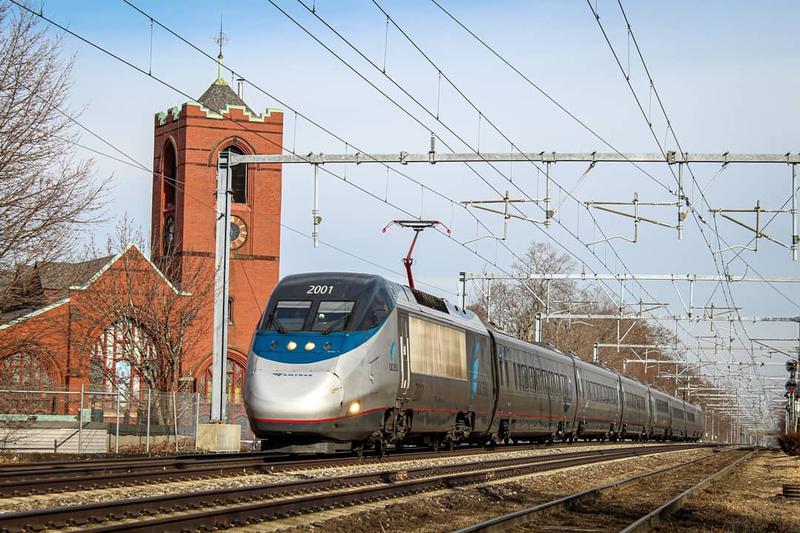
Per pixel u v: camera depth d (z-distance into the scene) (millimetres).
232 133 71312
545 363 47062
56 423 41125
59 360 57625
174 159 72438
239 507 15719
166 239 72562
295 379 25906
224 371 33375
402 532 16531
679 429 86375
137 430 42625
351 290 27703
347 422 26188
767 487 30156
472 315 37531
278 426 25672
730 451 67500
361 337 26906
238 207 71750
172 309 60719
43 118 39031
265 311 27484
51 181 39094
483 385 36844
